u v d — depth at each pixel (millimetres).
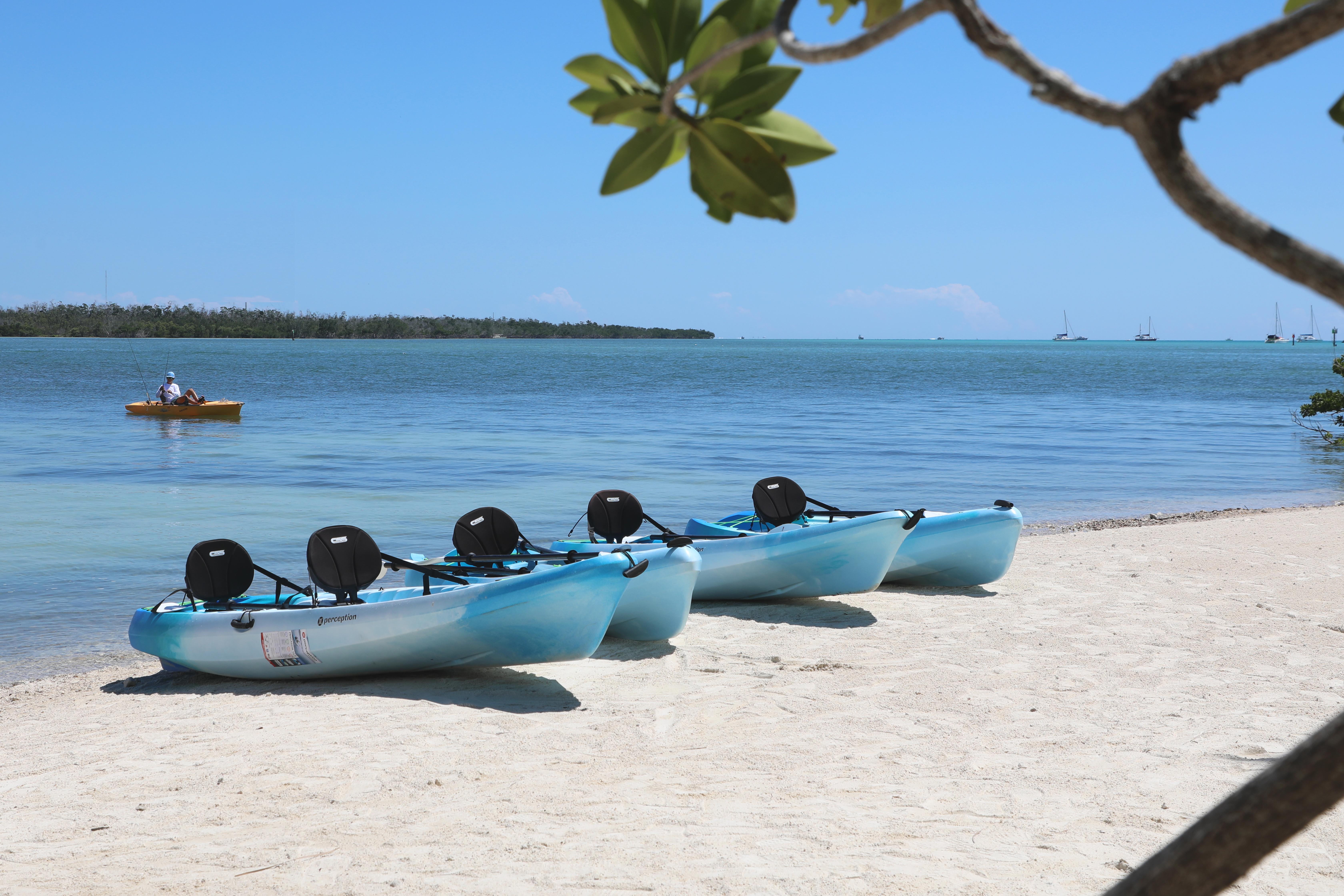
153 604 11156
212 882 4551
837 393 54125
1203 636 8891
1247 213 922
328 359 104062
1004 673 7828
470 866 4684
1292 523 15445
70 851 4898
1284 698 7086
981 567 10734
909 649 8547
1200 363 122938
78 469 22016
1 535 14742
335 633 7848
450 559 9305
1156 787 5535
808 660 8266
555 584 7395
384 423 33969
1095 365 111688
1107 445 28359
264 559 13305
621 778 5781
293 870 4660
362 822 5199
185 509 17031
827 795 5484
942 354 181875
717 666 8117
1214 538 14125
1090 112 985
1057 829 5012
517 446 26922
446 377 70438
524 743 6410
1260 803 981
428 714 7039
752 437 29656
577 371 83375
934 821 5129
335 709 7215
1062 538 14352
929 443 28203
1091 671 7871
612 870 4633
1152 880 1043
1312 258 879
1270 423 35531
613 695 7406
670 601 8570
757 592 10336
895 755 6094
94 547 13961
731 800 5445
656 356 141250
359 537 8242
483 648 7691
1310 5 865
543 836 5000
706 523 11148
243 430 31078
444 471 21906
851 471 22438
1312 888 4348
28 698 7809
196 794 5609
